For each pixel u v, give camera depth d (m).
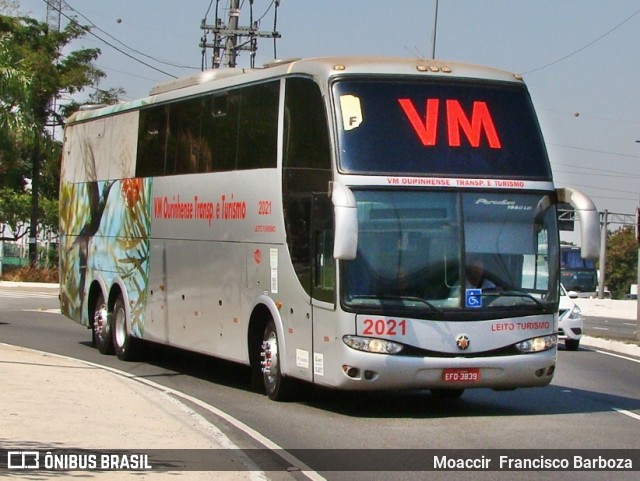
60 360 18.80
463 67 14.12
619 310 53.59
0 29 57.81
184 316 17.52
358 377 12.87
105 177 21.03
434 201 13.28
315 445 11.38
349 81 13.53
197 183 17.14
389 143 13.33
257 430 12.38
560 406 14.92
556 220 13.86
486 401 15.44
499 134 13.80
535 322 13.48
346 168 13.12
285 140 14.52
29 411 12.40
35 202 57.44
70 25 60.44
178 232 17.78
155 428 11.77
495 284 13.34
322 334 13.31
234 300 15.81
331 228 13.16
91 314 21.84
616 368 20.89
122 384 15.63
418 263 13.09
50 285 50.50
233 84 16.17
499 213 13.52
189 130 17.58
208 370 19.19
